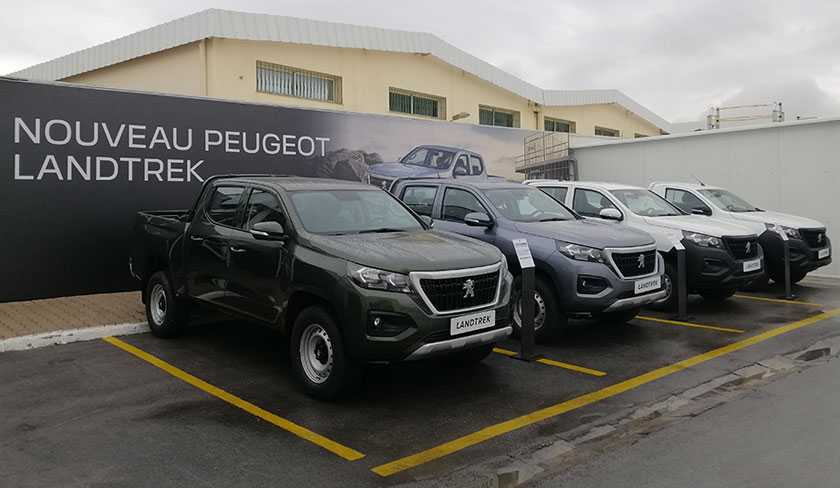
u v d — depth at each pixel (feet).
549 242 25.36
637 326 29.30
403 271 17.58
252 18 50.29
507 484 13.87
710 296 35.81
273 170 39.37
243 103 37.86
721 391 20.27
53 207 31.76
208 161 36.60
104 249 33.32
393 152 46.24
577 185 36.35
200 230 23.40
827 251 39.93
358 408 18.42
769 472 14.28
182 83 50.93
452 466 14.76
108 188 33.27
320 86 57.52
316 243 19.13
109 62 56.13
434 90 67.62
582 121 89.86
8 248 30.66
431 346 17.48
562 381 21.13
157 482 13.76
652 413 18.29
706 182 53.57
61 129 31.81
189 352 23.88
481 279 18.97
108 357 23.13
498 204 28.02
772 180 49.60
